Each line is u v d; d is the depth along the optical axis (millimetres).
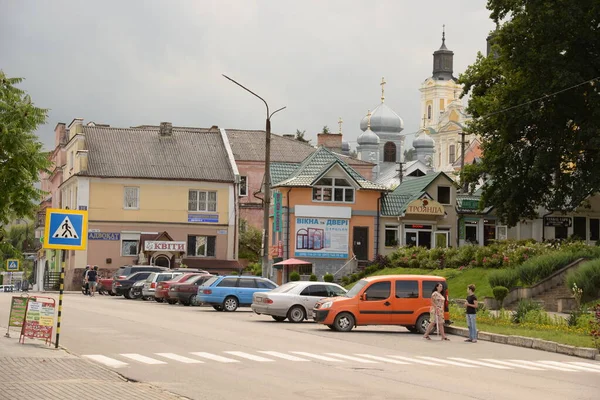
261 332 31141
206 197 75000
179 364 21250
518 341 30328
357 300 33562
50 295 59844
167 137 78375
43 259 89875
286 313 37250
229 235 75000
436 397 17203
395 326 37688
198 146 78438
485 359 25500
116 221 72750
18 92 21203
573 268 44906
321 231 65688
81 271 71875
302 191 65562
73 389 16703
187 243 74312
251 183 82750
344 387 18078
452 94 174500
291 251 65250
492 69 60406
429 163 160500
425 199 67188
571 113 53781
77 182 72500
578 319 34000
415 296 33969
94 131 76875
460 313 38969
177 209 74062
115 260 72562
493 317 37312
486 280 49812
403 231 67688
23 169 20531
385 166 162250
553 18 52031
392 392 17641
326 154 68750
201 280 49562
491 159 58406
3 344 24188
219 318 38031
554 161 54344
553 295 43656
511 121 54969
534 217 59969
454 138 154750
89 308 41812
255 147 85438
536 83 54188
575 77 51750
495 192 59094
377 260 62469
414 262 59219
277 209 65562
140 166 74188
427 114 176000
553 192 58719
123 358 22312
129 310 41344
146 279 56344
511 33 54625
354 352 25719
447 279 53094
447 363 23766
